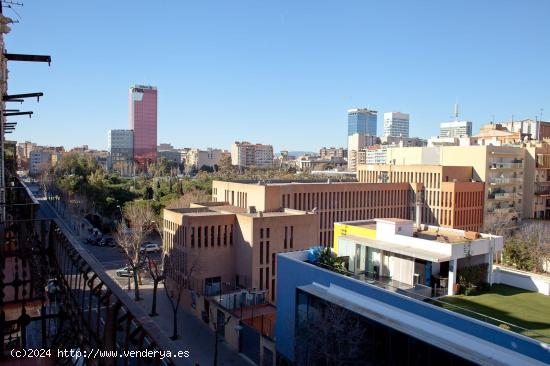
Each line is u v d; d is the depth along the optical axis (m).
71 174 115.62
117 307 5.21
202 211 56.94
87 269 6.77
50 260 10.47
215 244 50.06
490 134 121.31
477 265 25.70
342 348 22.39
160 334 4.47
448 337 19.34
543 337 18.45
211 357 36.56
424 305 20.77
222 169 180.50
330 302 24.69
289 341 29.09
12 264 11.81
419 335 19.83
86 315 6.60
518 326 19.20
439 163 89.38
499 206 83.38
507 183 84.44
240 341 37.53
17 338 9.88
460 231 30.22
